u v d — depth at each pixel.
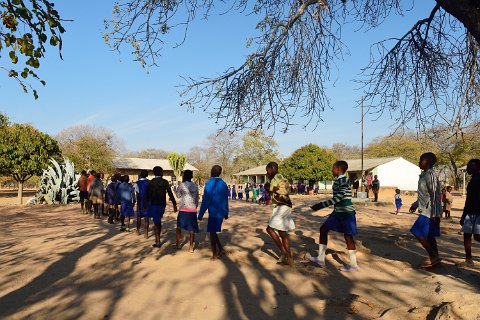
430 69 7.23
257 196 29.67
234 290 5.24
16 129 28.20
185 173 7.91
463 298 4.51
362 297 4.84
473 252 8.09
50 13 3.78
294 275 5.99
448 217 15.97
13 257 7.45
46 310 4.47
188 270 6.28
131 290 5.23
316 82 7.46
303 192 47.88
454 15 4.43
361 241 9.02
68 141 53.09
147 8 6.17
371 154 74.44
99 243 8.88
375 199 27.03
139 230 11.23
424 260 7.08
